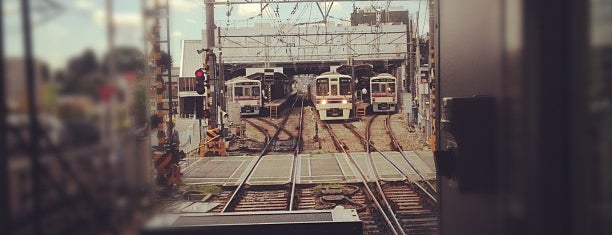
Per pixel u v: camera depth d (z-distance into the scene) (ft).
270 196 35.12
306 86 120.88
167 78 31.48
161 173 28.17
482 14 7.20
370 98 75.77
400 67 70.69
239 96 75.97
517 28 5.58
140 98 18.75
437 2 10.80
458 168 7.72
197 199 31.60
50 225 7.66
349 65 71.20
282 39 66.23
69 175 8.34
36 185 7.23
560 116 5.25
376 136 61.26
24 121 7.14
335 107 74.02
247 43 66.44
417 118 57.77
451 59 9.41
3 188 6.60
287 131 68.85
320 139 62.54
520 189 5.57
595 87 4.94
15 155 6.89
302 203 33.17
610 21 4.76
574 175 5.17
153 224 12.08
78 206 8.57
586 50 5.02
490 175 6.65
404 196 34.09
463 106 7.33
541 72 5.29
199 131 52.06
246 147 57.52
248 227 13.96
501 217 6.18
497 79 6.38
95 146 9.30
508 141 5.87
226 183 38.47
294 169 45.42
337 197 33.68
